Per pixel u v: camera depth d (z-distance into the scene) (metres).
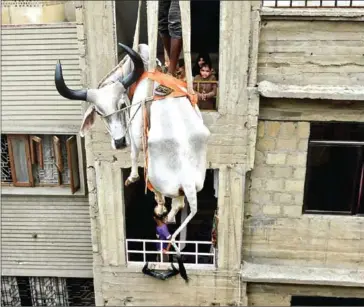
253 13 6.99
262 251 8.79
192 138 5.66
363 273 8.60
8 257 9.93
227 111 7.57
